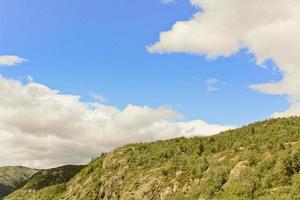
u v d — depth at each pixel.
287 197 122.25
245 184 145.50
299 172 141.12
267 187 140.50
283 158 149.75
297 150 153.88
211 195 163.00
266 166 154.50
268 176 143.88
